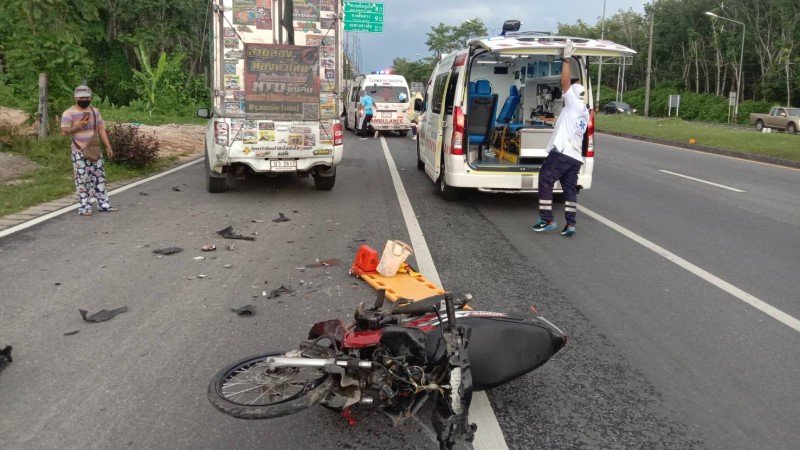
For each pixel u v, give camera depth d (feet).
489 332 12.28
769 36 204.33
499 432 11.85
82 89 27.84
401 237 26.27
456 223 29.14
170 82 98.84
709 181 43.42
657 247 25.14
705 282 20.76
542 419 12.35
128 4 142.92
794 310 18.28
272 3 32.04
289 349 15.05
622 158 58.34
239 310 17.30
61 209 30.12
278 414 10.31
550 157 26.91
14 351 14.84
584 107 26.73
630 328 16.88
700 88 264.93
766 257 23.82
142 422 11.98
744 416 12.54
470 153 33.06
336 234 26.48
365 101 74.59
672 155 61.93
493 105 35.65
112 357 14.61
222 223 28.07
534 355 12.64
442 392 10.59
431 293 18.70
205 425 11.93
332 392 10.78
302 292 19.07
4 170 37.91
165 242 24.57
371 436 11.70
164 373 13.88
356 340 11.44
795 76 185.68
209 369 14.07
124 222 27.76
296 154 33.63
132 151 42.22
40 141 45.09
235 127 32.53
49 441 11.32
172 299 18.35
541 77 36.27
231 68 32.07
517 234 27.22
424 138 42.01
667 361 14.93
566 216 26.91
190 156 52.31
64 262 21.66
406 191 37.47
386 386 10.78
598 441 11.64
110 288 19.19
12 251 22.86
